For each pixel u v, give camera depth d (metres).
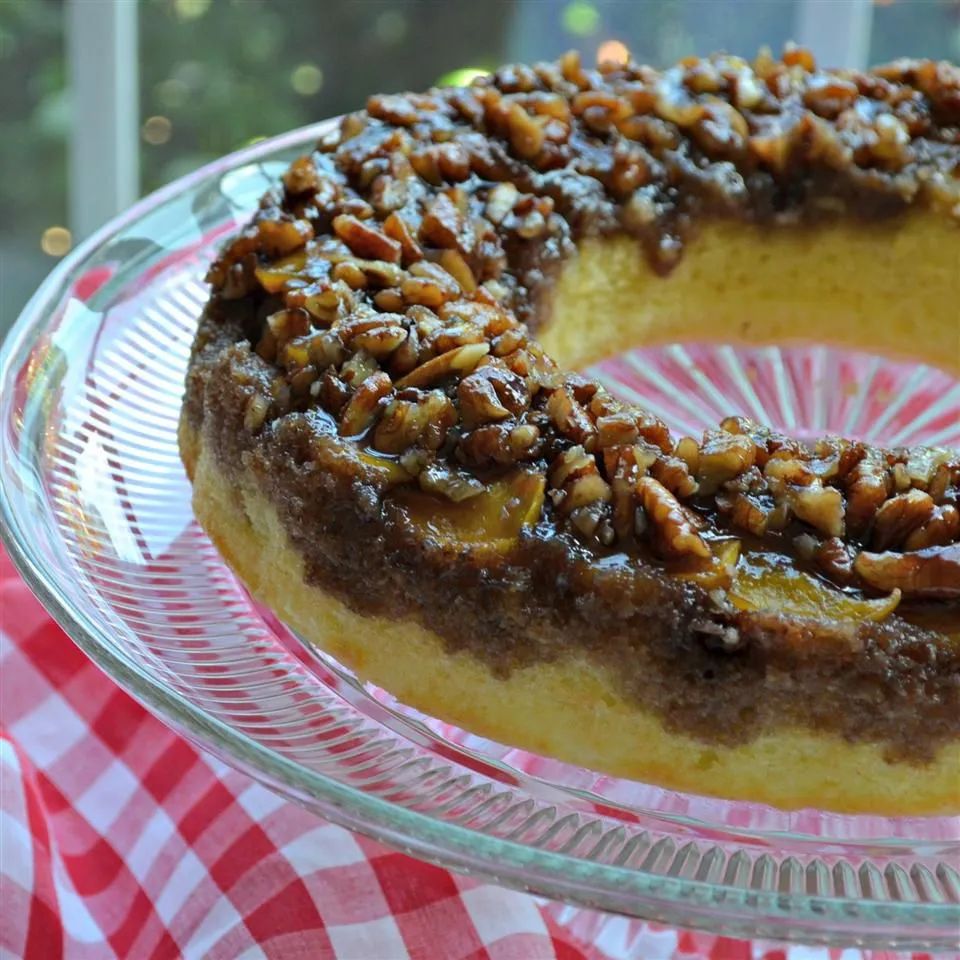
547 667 0.61
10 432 0.68
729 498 0.61
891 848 0.59
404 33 1.19
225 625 0.65
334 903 0.63
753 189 0.79
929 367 0.82
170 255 0.78
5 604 0.71
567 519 0.60
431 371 0.63
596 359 0.80
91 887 0.65
